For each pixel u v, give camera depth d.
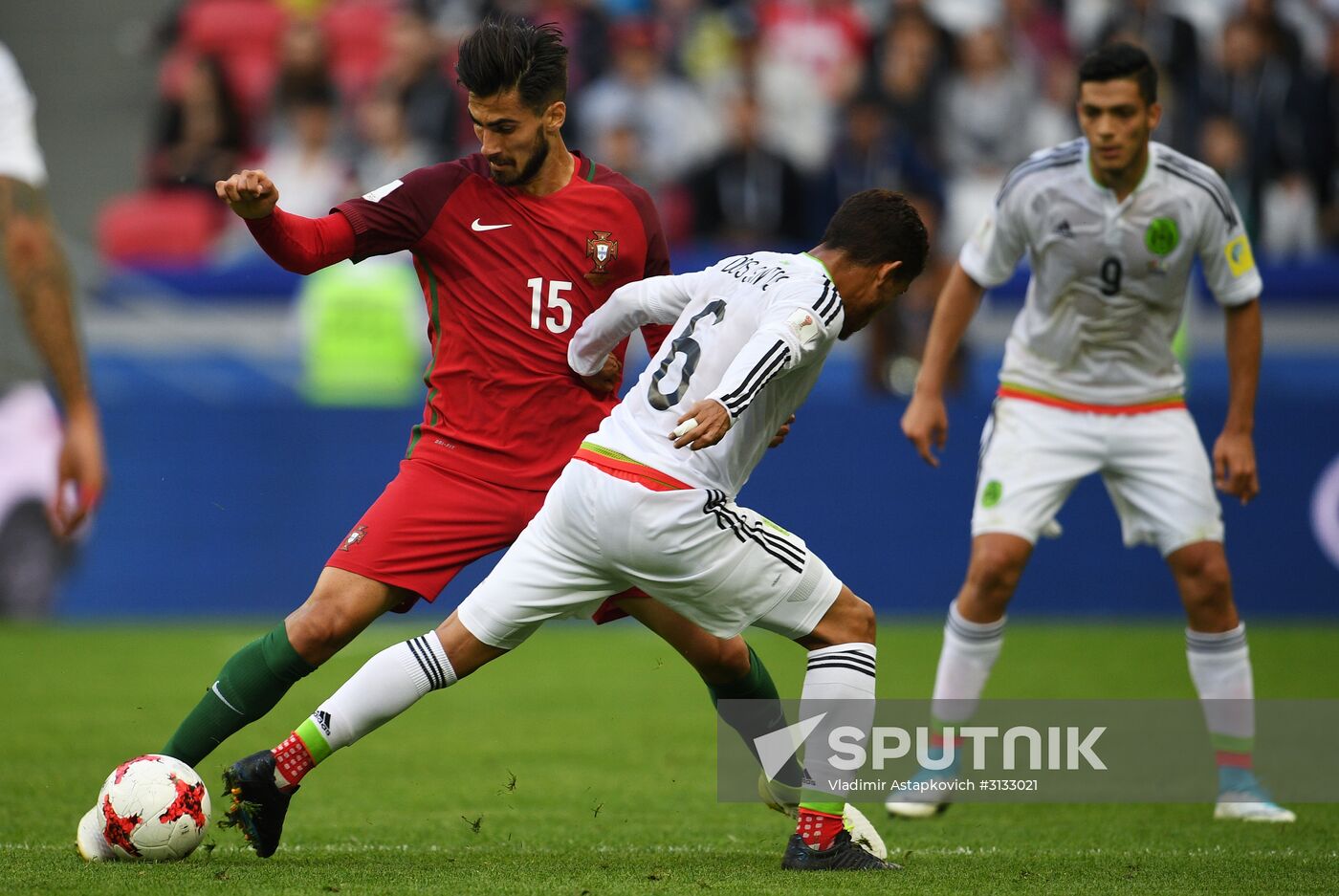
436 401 17.53
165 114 55.00
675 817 20.11
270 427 41.78
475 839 18.41
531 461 17.34
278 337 48.03
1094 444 20.92
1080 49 56.44
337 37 59.97
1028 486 20.91
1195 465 20.77
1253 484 21.23
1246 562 41.31
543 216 17.41
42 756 23.84
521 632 16.03
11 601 40.78
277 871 15.43
